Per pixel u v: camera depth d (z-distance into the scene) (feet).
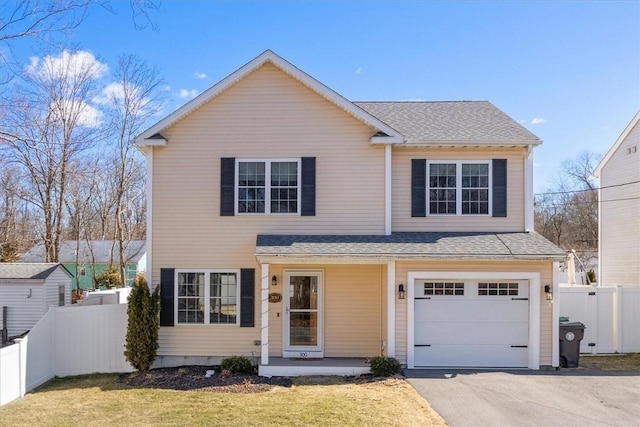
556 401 30.09
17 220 118.93
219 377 37.93
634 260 61.26
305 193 43.34
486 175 44.55
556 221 156.04
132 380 37.99
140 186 127.54
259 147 43.60
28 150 63.10
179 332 42.52
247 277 42.75
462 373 37.58
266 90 43.86
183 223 43.16
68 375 40.91
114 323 42.27
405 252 38.93
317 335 43.06
